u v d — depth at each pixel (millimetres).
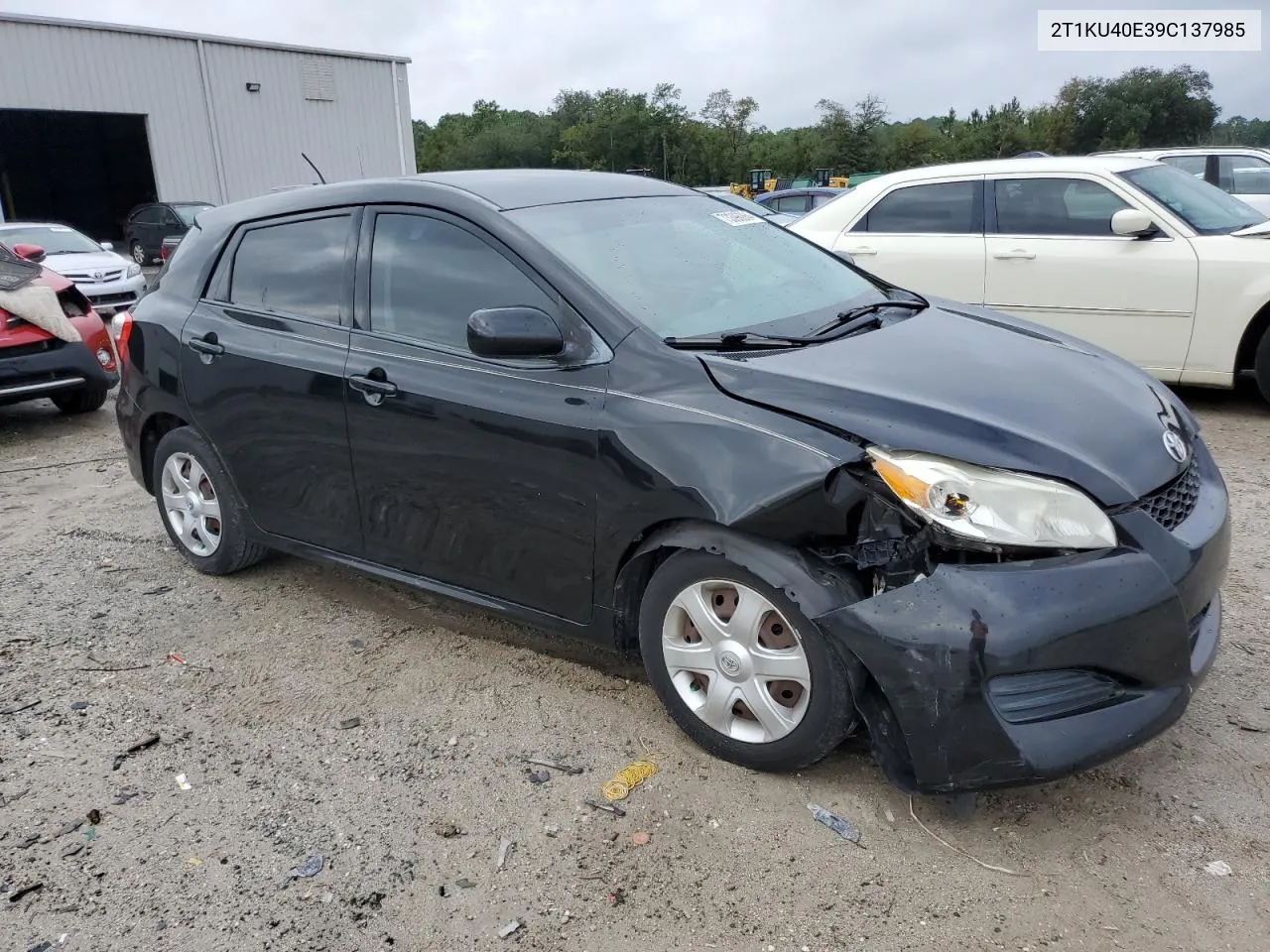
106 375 7883
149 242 22969
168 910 2539
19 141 30391
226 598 4438
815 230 8047
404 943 2402
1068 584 2475
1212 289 6449
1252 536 4664
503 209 3469
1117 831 2676
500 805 2891
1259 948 2270
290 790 3010
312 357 3787
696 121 89500
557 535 3180
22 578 4750
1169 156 11211
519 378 3211
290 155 28031
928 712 2488
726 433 2775
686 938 2377
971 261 7273
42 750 3273
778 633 2812
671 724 3260
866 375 2912
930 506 2518
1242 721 3150
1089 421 2812
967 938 2336
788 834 2707
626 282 3297
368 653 3875
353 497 3781
